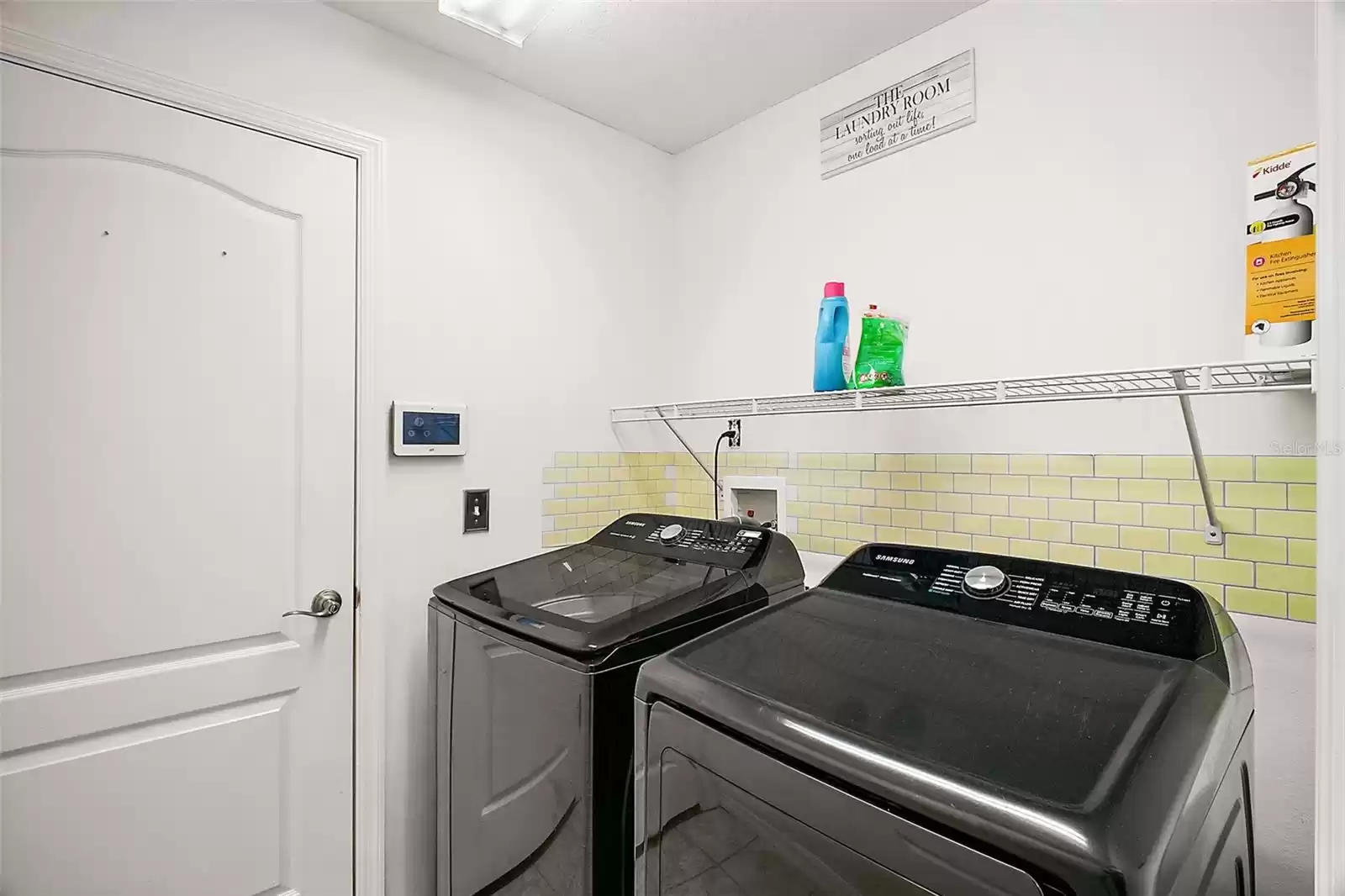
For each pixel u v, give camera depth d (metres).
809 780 0.80
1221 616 1.06
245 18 1.48
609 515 2.18
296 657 1.54
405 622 1.71
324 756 1.58
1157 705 0.78
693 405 1.90
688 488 2.32
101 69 1.30
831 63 1.85
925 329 1.70
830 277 1.92
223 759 1.45
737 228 2.18
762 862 0.85
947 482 1.64
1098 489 1.40
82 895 1.29
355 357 1.64
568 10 1.62
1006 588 1.12
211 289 1.44
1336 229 0.58
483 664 1.41
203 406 1.43
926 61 1.71
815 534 1.93
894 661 0.96
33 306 1.25
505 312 1.93
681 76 1.92
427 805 1.65
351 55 1.64
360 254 1.65
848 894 0.76
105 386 1.32
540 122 2.02
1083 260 1.43
